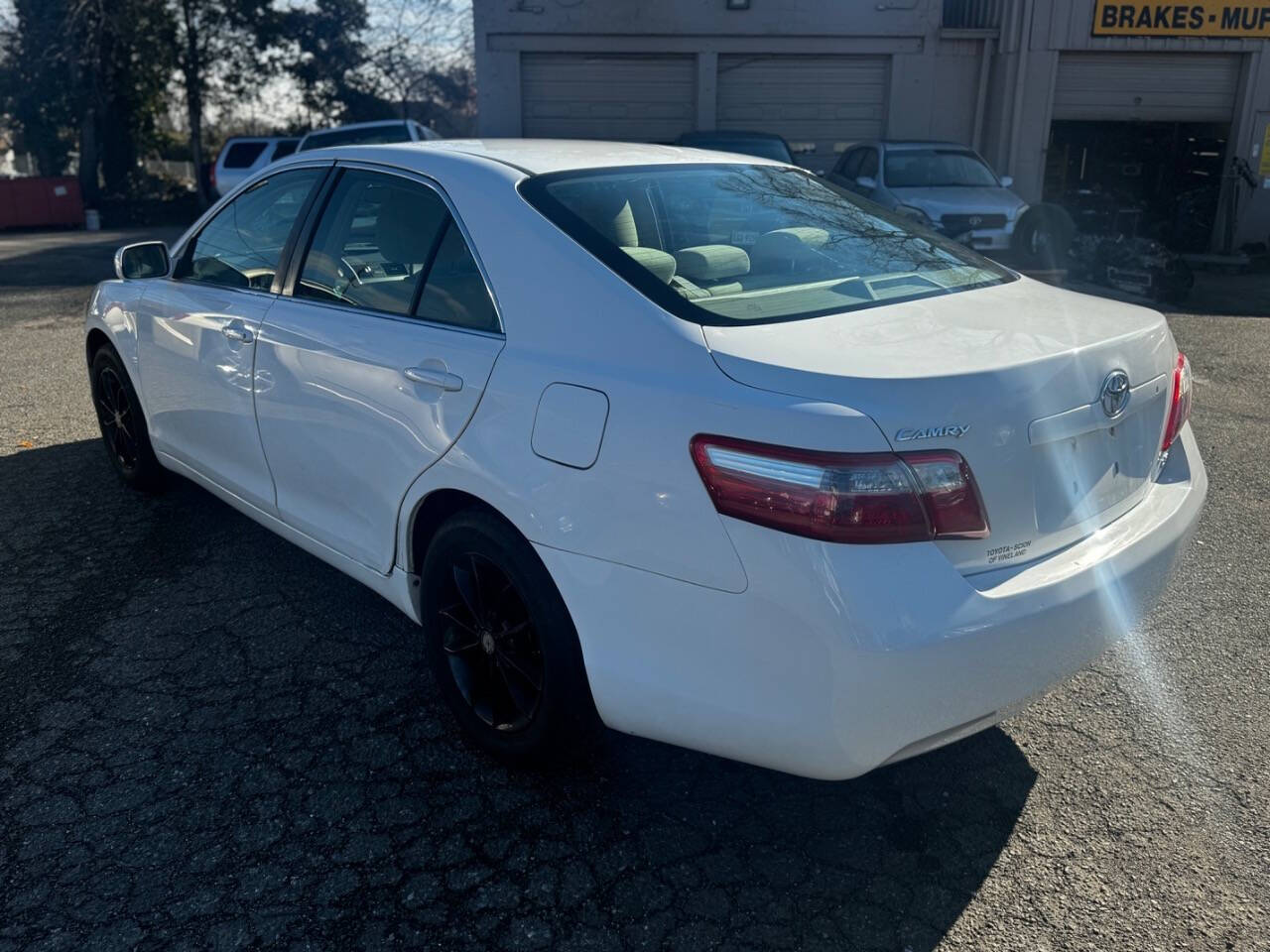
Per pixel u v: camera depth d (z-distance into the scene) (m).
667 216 2.96
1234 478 5.29
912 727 2.17
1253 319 10.12
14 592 3.94
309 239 3.47
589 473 2.41
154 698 3.24
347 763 2.93
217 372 3.78
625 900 2.43
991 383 2.22
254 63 29.75
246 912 2.38
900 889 2.48
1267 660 3.47
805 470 2.10
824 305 2.63
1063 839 2.65
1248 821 2.70
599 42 16.73
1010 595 2.23
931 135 17.53
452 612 2.93
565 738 2.70
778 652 2.17
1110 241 11.98
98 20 26.73
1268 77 16.39
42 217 25.92
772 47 16.91
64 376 7.41
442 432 2.77
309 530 3.50
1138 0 16.14
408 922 2.36
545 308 2.63
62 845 2.59
